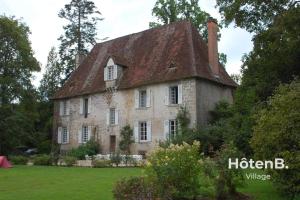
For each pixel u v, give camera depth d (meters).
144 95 36.28
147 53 38.34
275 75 25.12
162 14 42.84
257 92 25.25
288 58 24.69
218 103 34.38
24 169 25.95
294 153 10.62
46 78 57.16
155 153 12.52
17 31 42.66
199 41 36.50
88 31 55.50
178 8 42.38
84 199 12.90
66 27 55.22
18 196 13.69
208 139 28.94
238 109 25.66
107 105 38.81
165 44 37.41
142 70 37.00
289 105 11.23
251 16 27.00
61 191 14.72
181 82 33.31
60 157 32.50
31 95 43.66
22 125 40.72
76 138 41.72
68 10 55.34
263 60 25.59
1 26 42.09
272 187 14.58
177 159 12.22
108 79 38.84
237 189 14.31
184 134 30.08
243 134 23.00
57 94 44.66
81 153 36.91
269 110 12.59
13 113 39.81
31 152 49.53
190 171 12.32
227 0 27.92
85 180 18.22
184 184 12.21
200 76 32.62
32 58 43.84
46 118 54.88
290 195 12.15
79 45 54.81
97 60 43.81
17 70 42.78
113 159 29.44
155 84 35.00
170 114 33.66
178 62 34.34
